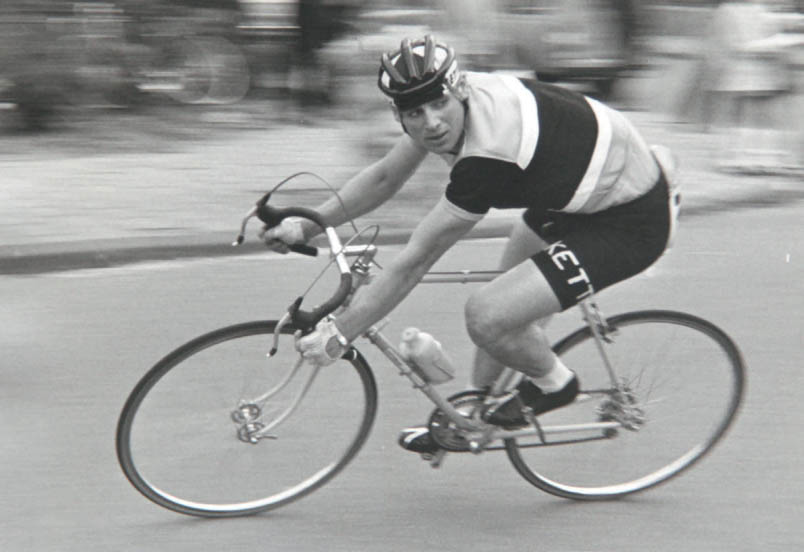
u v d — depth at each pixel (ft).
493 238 23.59
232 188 26.86
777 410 16.39
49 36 31.89
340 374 13.34
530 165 11.30
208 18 34.58
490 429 13.15
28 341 18.25
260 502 13.51
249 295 20.52
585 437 13.70
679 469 14.26
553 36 33.24
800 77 30.63
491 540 12.98
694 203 26.66
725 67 31.76
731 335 19.13
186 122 33.53
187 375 12.83
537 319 12.10
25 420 15.58
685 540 13.07
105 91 33.37
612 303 20.48
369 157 28.96
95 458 14.64
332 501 13.78
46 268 21.43
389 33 30.07
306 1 34.17
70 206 24.84
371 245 12.37
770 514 13.67
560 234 12.59
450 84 10.76
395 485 14.16
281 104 35.63
